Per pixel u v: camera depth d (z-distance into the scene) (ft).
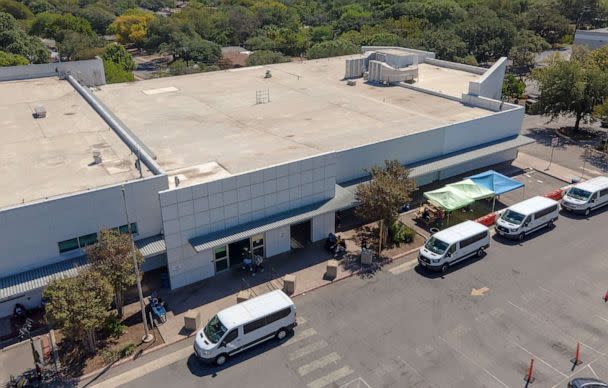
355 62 196.85
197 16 469.16
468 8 467.11
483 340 86.94
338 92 178.19
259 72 208.33
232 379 78.84
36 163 107.76
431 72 208.33
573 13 454.40
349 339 87.45
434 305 96.27
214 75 202.90
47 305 75.61
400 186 109.09
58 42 392.68
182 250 99.40
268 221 106.42
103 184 98.17
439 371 80.28
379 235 119.14
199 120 146.82
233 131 137.49
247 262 106.01
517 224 119.34
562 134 196.24
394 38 321.93
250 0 618.03
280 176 106.11
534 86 277.85
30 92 161.79
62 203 89.35
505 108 156.35
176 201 94.68
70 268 90.53
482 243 111.86
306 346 85.87
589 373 79.66
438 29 364.38
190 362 82.58
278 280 104.42
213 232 101.71
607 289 101.14
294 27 458.09
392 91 180.75
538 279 104.53
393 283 103.45
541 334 88.43
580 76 184.03
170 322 91.86
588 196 131.75
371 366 81.41
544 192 145.79
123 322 91.97
